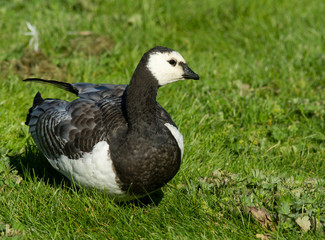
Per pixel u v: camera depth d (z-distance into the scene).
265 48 15.65
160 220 8.27
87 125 8.31
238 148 10.64
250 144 10.91
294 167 10.25
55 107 9.18
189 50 15.34
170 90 12.89
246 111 12.03
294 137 11.41
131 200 9.10
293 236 7.71
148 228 8.13
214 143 10.84
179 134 8.76
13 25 15.99
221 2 18.12
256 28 16.75
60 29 15.59
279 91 13.11
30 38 14.87
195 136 10.99
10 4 17.30
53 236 7.95
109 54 14.63
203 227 8.00
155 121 8.14
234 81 13.32
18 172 9.80
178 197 8.89
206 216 8.31
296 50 15.16
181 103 12.15
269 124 11.80
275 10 18.11
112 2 17.55
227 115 12.09
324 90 13.20
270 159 10.48
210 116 12.02
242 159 10.32
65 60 13.95
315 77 13.85
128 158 7.91
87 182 8.25
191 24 17.16
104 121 8.33
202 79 13.43
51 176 9.77
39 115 9.26
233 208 8.29
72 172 8.35
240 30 16.92
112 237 7.95
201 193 8.84
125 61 14.13
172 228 8.03
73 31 15.83
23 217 8.34
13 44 14.67
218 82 13.37
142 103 7.97
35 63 13.53
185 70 8.34
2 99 11.66
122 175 7.97
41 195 8.89
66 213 8.41
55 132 8.52
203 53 15.34
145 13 16.80
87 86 9.73
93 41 15.17
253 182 8.84
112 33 15.62
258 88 13.29
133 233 7.95
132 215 8.40
